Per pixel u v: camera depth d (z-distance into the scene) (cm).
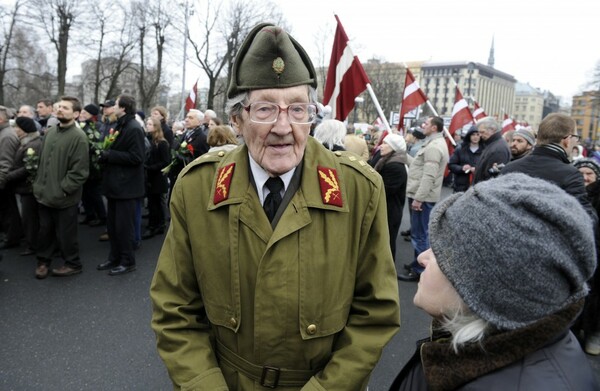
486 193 87
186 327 130
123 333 313
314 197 123
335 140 354
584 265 81
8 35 2764
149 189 555
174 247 132
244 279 121
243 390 125
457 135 1223
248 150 129
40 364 271
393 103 3678
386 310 126
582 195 274
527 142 415
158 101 3192
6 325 319
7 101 3341
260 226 121
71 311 346
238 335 124
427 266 99
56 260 470
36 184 396
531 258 78
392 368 281
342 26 459
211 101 2609
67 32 2725
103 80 3039
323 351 125
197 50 2592
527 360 82
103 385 252
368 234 131
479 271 83
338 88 461
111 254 441
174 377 123
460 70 7881
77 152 390
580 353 85
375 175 133
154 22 2770
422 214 441
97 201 597
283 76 115
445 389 88
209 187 129
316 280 120
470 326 88
